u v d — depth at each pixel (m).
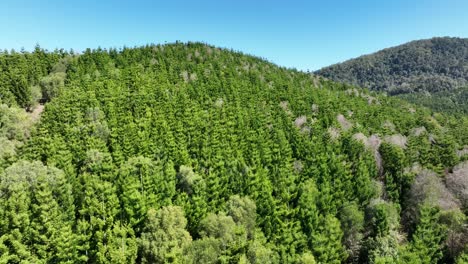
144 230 61.12
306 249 67.25
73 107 115.56
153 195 67.75
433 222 73.25
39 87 158.75
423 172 94.50
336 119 146.62
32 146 87.75
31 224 55.06
